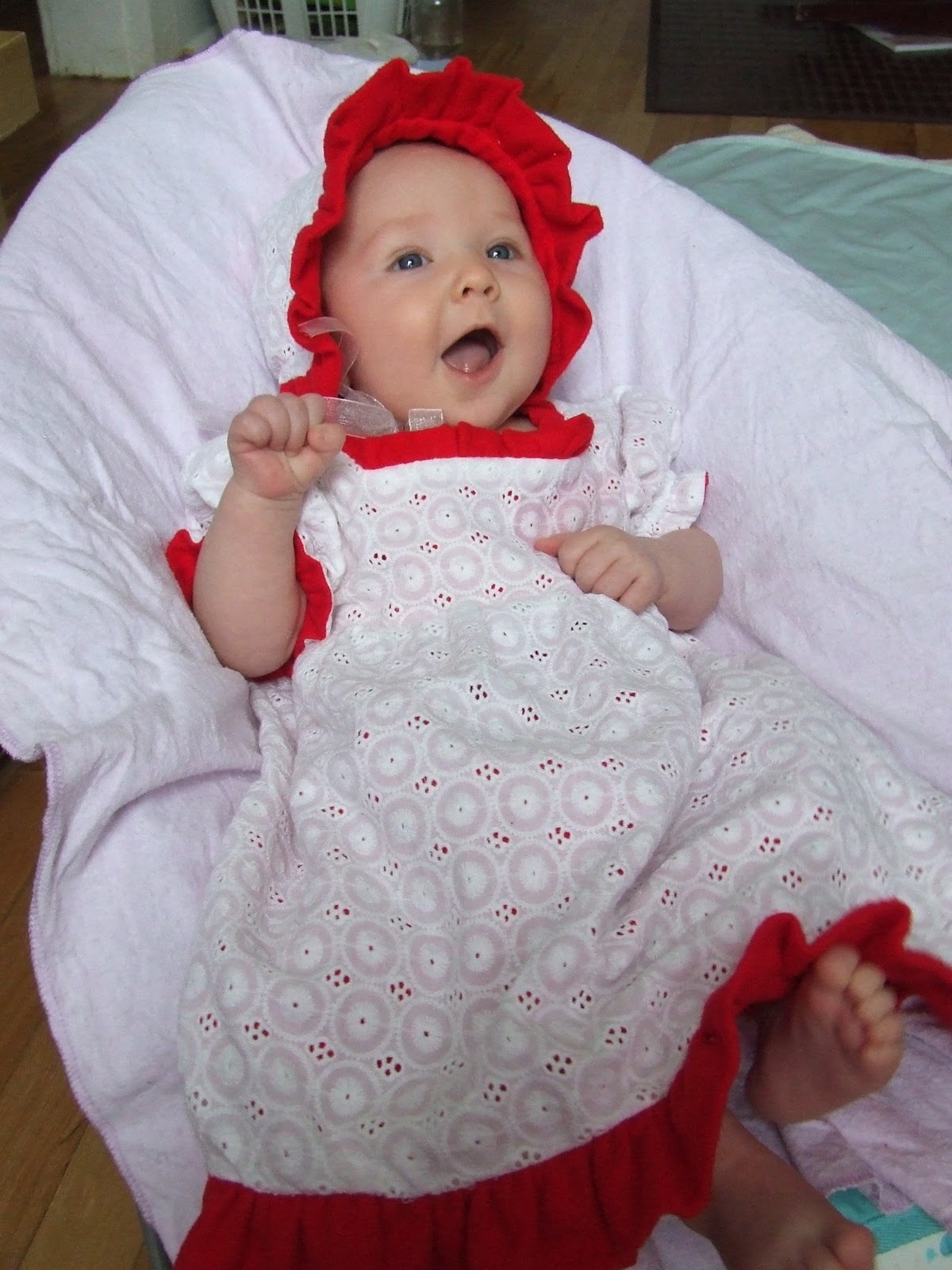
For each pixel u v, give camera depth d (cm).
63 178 103
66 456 85
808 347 104
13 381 85
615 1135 65
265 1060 67
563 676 87
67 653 74
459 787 76
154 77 116
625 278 118
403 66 98
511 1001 69
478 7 305
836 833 75
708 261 112
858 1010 64
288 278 104
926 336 146
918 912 79
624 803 76
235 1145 66
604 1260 64
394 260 98
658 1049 67
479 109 103
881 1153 74
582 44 282
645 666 89
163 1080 71
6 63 158
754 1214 66
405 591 93
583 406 111
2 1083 101
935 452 97
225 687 84
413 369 97
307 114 118
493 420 101
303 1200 65
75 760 67
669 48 279
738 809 76
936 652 94
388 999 70
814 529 100
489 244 100
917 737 94
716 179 184
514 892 73
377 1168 65
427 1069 68
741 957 68
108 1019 70
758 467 104
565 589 94
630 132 236
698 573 103
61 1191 94
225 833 79
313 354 103
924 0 287
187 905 75
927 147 228
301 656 93
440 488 95
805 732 81
